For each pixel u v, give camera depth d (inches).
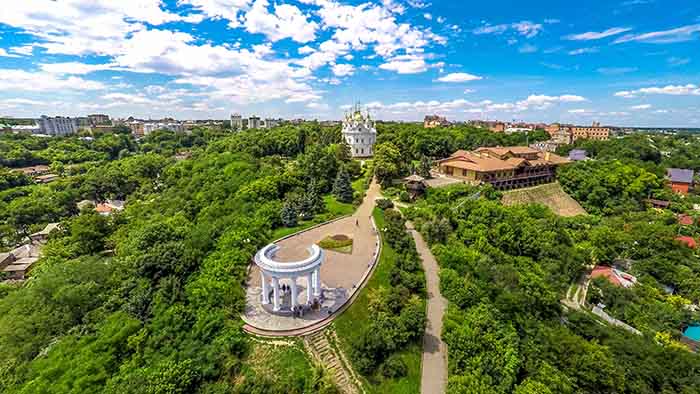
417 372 1251.2
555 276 2212.1
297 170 3270.2
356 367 1222.3
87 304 1521.9
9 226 3221.0
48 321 1454.2
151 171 5428.2
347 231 2268.7
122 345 1298.0
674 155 6387.8
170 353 1266.0
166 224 2009.1
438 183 3408.0
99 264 1743.4
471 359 1256.2
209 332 1316.4
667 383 1358.3
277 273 1332.4
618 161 4498.0
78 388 1114.1
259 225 2140.7
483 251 2127.2
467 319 1448.1
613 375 1316.4
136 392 1070.4
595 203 3634.4
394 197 3065.9
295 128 5964.6
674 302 2066.9
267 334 1306.6
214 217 2471.7
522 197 3521.2
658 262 2378.2
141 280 1582.2
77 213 3924.7
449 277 1696.6
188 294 1513.3
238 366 1197.1
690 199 4001.0
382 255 1911.9
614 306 2021.4
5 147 6043.3
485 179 3469.5
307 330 1327.5
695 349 1704.0
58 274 1643.7
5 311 1561.3
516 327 1546.5
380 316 1390.3
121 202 4493.1
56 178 5231.3
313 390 1098.7
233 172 3469.5
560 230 2630.4
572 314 1795.0
